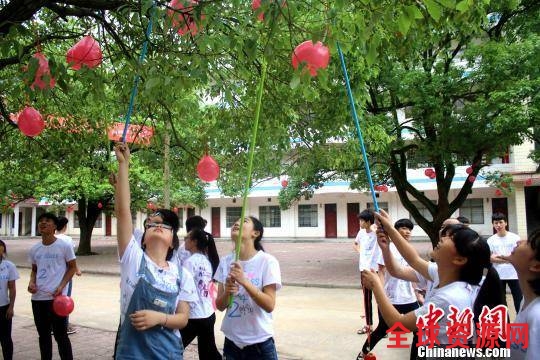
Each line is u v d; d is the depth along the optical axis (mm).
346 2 2885
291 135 6336
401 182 12625
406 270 3488
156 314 2631
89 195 17750
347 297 10500
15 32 3326
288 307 9320
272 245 27125
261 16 3336
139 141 6715
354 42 3309
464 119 10039
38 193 17203
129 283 2730
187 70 3467
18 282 13586
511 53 9188
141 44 4043
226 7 3779
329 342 6582
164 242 2959
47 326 4801
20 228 42406
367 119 8906
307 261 18031
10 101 6004
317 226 31844
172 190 19172
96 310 9227
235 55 4535
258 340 3301
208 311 4340
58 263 4875
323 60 2936
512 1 6828
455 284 2520
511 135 9508
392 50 4926
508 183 14297
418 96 9953
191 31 3387
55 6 4098
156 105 5715
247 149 6668
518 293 6516
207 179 4160
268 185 31922
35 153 7734
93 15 4188
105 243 30203
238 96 5879
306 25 4254
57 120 6660
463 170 24984
